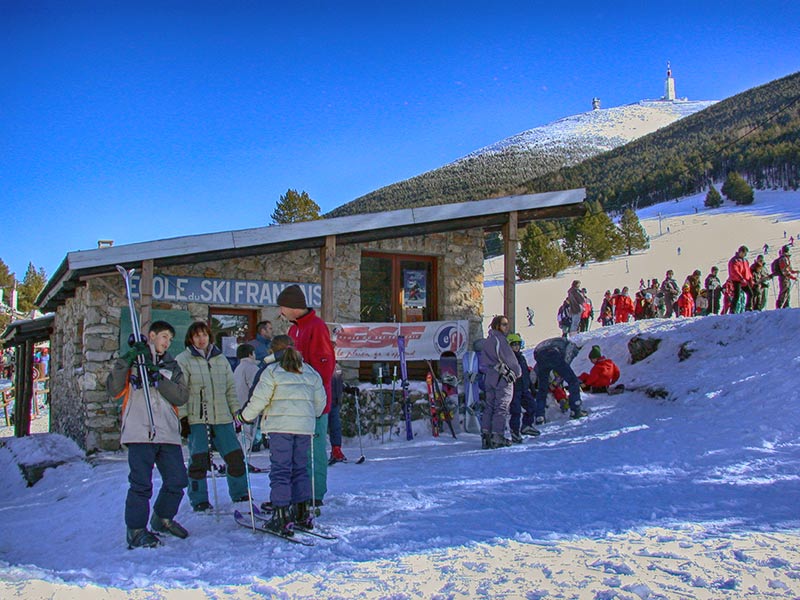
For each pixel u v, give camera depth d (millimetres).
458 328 13133
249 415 5285
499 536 4699
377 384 12734
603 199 161875
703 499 5680
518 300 59562
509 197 13328
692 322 14195
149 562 4699
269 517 5758
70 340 14031
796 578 3793
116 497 7441
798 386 9445
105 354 11711
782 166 135375
